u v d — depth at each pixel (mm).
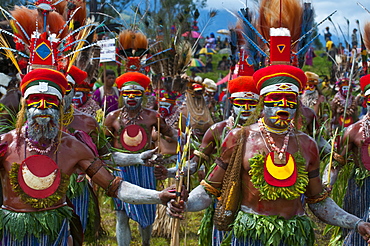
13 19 4391
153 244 6887
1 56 6047
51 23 4461
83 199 5684
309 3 4707
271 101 4012
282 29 4102
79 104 6625
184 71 7008
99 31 7277
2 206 4000
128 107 6637
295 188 4004
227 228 4141
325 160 6051
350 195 5570
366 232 4023
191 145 5492
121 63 7035
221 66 24016
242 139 4117
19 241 3914
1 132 4570
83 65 6484
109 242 6812
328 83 12250
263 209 4043
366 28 6012
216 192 4203
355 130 5457
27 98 3857
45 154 3951
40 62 3973
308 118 6332
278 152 4043
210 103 10016
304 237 4074
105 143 5332
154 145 6871
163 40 6945
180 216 4012
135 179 6469
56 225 3961
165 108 6973
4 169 3973
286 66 4027
